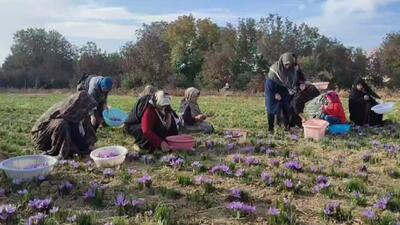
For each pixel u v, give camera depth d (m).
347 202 6.98
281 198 7.08
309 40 54.19
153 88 11.06
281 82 12.83
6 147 10.62
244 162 9.23
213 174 8.29
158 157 9.66
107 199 7.04
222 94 38.97
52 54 75.31
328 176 8.37
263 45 53.25
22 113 19.61
